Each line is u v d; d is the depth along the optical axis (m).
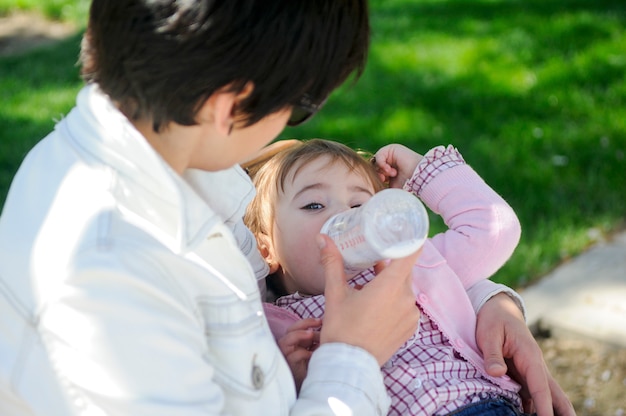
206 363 1.33
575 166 4.79
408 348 1.93
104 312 1.24
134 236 1.30
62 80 6.38
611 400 3.18
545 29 6.81
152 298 1.28
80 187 1.34
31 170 1.42
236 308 1.42
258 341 1.45
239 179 1.70
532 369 1.93
